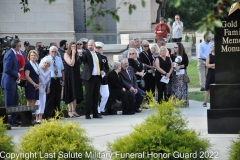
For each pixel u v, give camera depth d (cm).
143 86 2489
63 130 1154
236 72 1742
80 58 2214
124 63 2370
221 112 1750
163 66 2484
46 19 4250
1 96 2222
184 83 2523
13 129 1978
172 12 5903
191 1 5831
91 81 2214
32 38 4188
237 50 1733
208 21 857
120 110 2419
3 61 2127
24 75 2091
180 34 3841
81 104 2423
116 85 2336
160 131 1117
